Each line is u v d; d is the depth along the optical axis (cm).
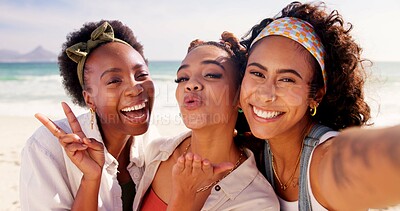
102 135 110
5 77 1368
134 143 115
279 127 91
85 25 112
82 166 90
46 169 101
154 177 106
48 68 2073
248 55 95
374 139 45
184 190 81
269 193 98
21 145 387
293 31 89
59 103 744
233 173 99
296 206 99
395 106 501
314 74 91
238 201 96
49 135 104
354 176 47
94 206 94
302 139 96
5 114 636
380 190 44
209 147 99
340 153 49
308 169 83
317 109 98
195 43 104
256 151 107
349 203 50
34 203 100
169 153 105
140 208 107
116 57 105
